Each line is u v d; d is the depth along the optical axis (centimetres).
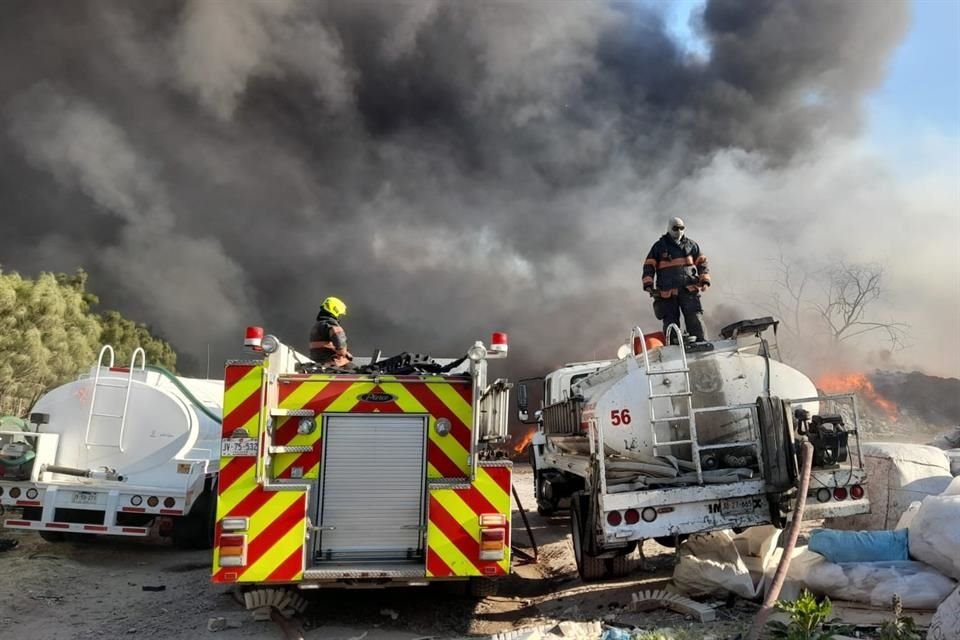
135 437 769
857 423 501
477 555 464
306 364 578
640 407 534
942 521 401
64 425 769
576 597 539
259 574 446
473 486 471
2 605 541
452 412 505
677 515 482
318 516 476
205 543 783
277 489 457
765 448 487
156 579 646
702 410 506
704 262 789
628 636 395
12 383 1512
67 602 557
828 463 488
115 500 729
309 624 486
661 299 785
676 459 525
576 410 615
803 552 468
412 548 482
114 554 769
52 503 726
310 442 488
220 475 455
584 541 595
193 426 777
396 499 488
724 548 491
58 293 1675
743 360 553
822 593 429
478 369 486
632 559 604
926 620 381
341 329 646
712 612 434
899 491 567
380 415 497
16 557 736
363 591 570
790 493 486
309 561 467
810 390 552
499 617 509
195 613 516
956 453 675
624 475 527
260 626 478
